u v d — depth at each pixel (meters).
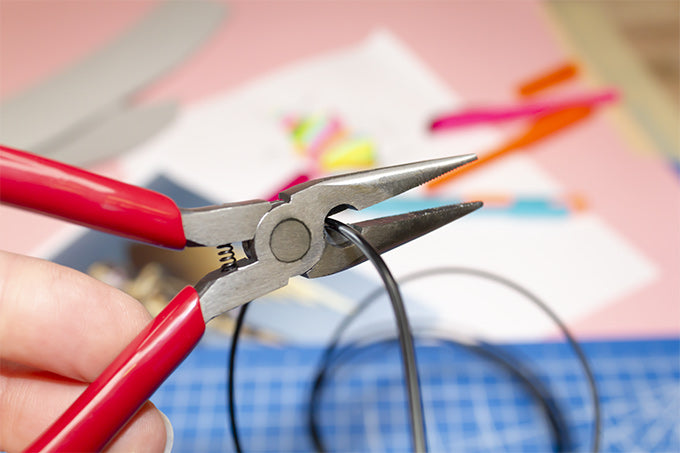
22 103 0.31
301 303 0.27
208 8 0.35
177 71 0.32
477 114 0.31
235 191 0.29
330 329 0.26
